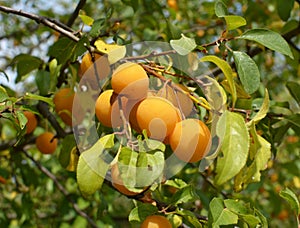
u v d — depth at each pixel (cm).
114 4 88
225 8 44
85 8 88
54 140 68
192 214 41
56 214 98
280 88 117
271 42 44
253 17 86
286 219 111
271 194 100
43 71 63
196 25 104
